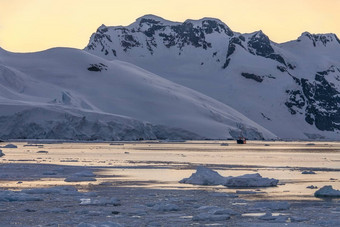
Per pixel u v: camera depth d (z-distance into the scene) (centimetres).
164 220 7388
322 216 7700
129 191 10512
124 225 7050
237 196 9738
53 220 7350
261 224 7075
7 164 17788
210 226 6975
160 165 18338
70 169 15850
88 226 6606
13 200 9069
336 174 14888
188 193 10206
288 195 9962
